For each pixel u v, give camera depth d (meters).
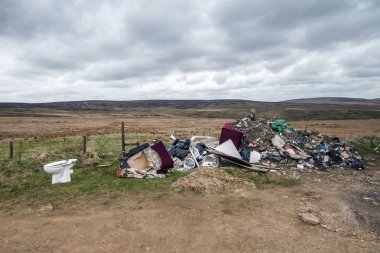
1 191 11.52
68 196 10.80
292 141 18.89
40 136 36.56
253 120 21.30
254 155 16.42
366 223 8.59
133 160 14.45
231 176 13.04
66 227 8.12
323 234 7.75
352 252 6.82
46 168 12.32
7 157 18.16
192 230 7.90
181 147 16.73
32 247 7.00
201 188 11.42
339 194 11.40
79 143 27.06
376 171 15.92
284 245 7.09
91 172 14.21
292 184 12.79
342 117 104.50
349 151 19.08
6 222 8.55
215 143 19.08
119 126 60.03
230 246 7.04
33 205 9.99
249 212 9.25
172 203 10.00
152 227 8.09
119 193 11.05
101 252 6.76
